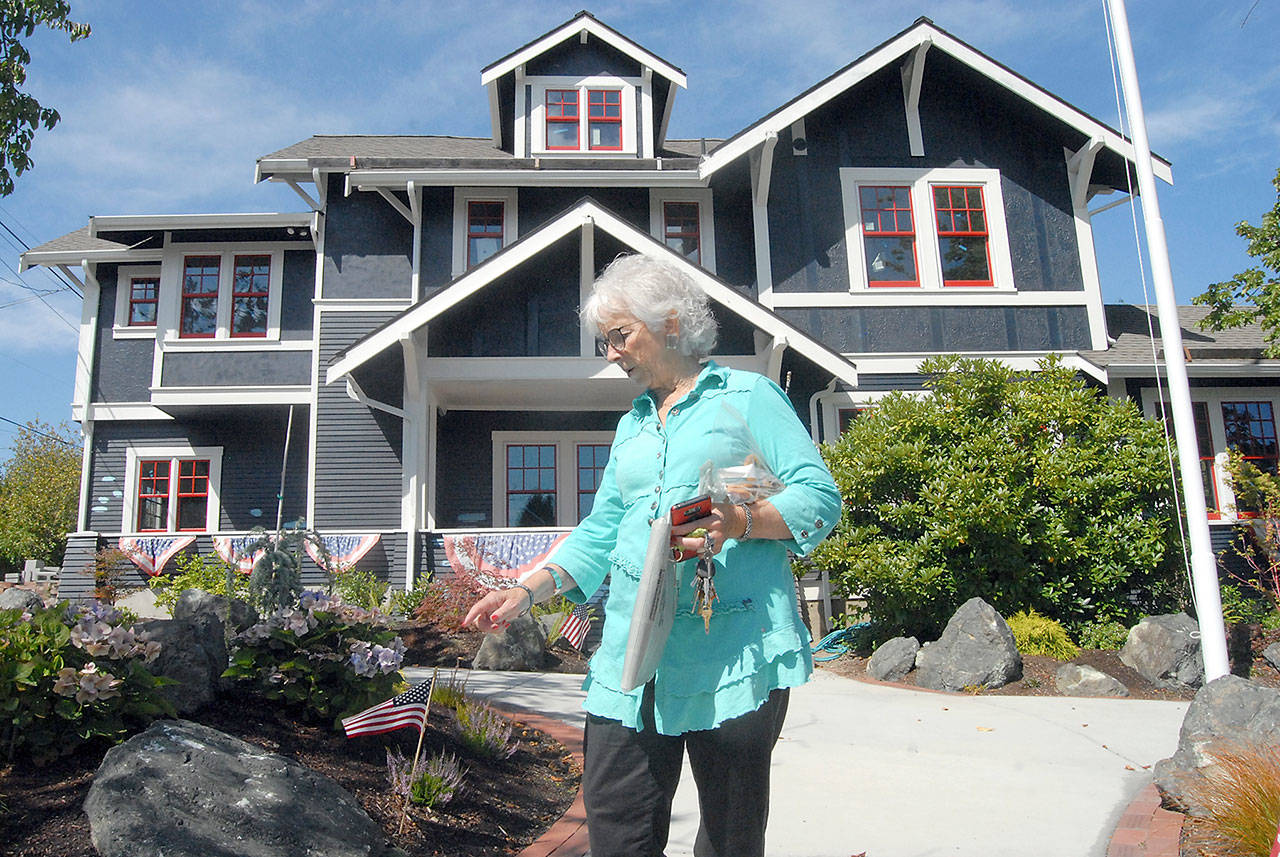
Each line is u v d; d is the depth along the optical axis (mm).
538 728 6145
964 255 14281
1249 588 11969
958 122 14625
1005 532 9203
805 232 14055
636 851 2145
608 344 2445
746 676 2053
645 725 2146
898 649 8891
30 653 3723
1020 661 8422
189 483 16016
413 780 4070
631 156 15219
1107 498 9484
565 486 14422
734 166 14414
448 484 14234
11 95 8273
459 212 14617
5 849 3035
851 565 9562
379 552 13562
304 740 4438
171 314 15594
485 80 15258
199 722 4281
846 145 14414
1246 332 14469
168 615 12547
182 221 15266
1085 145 14312
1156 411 13719
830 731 6547
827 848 4215
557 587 2488
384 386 13789
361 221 15039
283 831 3219
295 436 16031
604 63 15672
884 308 13883
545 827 4305
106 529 15688
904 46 14133
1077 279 14227
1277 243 12414
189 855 2979
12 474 26781
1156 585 9633
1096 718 6922
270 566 6199
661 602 1928
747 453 2178
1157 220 7469
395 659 4734
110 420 15922
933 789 5117
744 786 2074
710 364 2416
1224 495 13375
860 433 10219
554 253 13320
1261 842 3568
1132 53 7699
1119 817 4555
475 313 13133
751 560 2139
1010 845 4207
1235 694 5023
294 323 15680
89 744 3834
